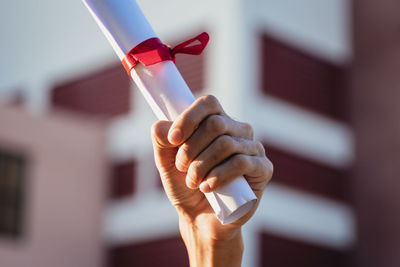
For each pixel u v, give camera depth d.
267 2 16.62
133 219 16.19
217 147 1.27
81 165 15.97
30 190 14.93
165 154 1.52
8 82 20.62
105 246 16.39
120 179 16.83
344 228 17.70
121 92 17.58
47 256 14.98
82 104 18.50
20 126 14.95
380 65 18.11
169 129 1.32
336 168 17.88
